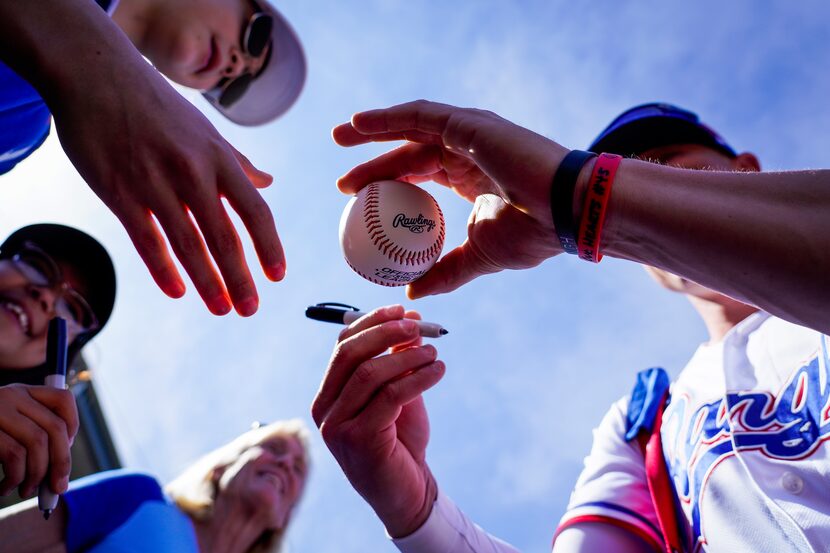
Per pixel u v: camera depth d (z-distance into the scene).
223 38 0.85
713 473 0.44
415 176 0.52
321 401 0.45
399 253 0.50
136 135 0.34
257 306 0.37
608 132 0.65
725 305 0.55
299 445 0.85
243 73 0.92
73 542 0.60
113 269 0.70
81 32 0.35
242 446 0.81
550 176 0.37
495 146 0.38
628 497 0.51
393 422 0.44
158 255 0.37
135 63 0.36
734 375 0.48
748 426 0.44
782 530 0.40
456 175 0.49
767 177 0.34
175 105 0.35
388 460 0.44
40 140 0.49
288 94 1.00
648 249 0.36
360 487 0.45
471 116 0.41
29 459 0.39
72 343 0.68
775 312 0.34
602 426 0.60
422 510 0.47
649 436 0.54
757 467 0.42
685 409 0.50
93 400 1.75
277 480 0.78
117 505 0.64
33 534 0.58
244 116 1.00
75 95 0.35
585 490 0.53
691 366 0.54
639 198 0.35
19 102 0.44
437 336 0.45
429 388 0.43
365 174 0.52
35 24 0.35
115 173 0.35
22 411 0.40
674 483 0.49
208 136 0.36
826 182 0.33
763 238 0.32
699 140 0.63
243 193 0.36
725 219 0.33
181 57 0.82
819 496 0.40
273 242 0.36
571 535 0.51
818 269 0.31
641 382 0.59
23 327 0.62
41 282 0.64
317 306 0.50
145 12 0.78
